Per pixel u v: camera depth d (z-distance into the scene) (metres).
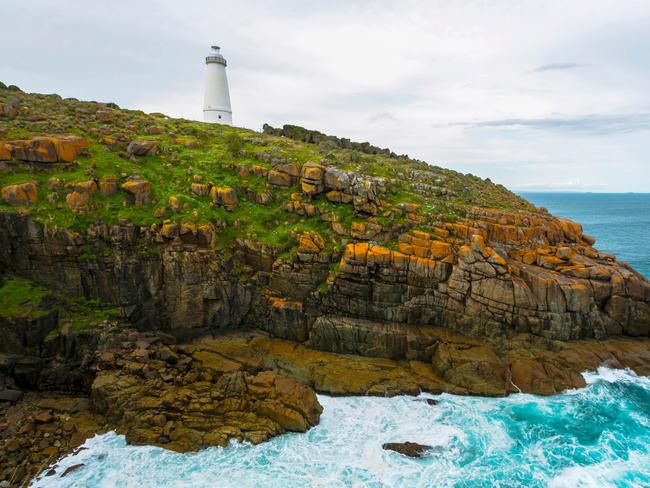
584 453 20.89
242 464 19.41
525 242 33.50
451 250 29.86
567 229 37.94
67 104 43.88
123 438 20.64
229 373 24.73
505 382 25.86
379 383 25.67
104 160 33.53
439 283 29.38
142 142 36.44
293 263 30.44
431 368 27.39
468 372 26.05
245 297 30.92
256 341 29.33
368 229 31.20
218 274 30.64
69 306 27.20
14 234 26.55
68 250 27.52
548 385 25.50
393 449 20.81
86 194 29.41
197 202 32.81
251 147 42.06
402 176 39.56
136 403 21.69
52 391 24.64
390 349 28.19
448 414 23.58
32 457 19.16
